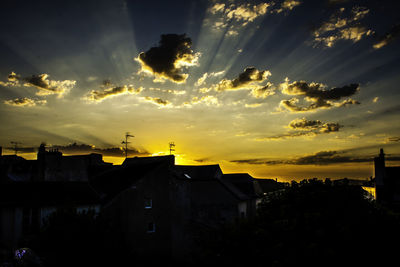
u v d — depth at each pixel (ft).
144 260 86.38
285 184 53.06
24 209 72.59
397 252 30.19
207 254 41.06
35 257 59.21
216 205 109.91
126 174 106.42
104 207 83.25
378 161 129.80
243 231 40.65
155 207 92.68
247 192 136.87
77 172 105.29
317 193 44.70
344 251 30.83
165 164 98.32
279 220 39.19
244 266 36.76
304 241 33.78
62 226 57.93
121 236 72.69
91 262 57.98
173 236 94.27
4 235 69.15
